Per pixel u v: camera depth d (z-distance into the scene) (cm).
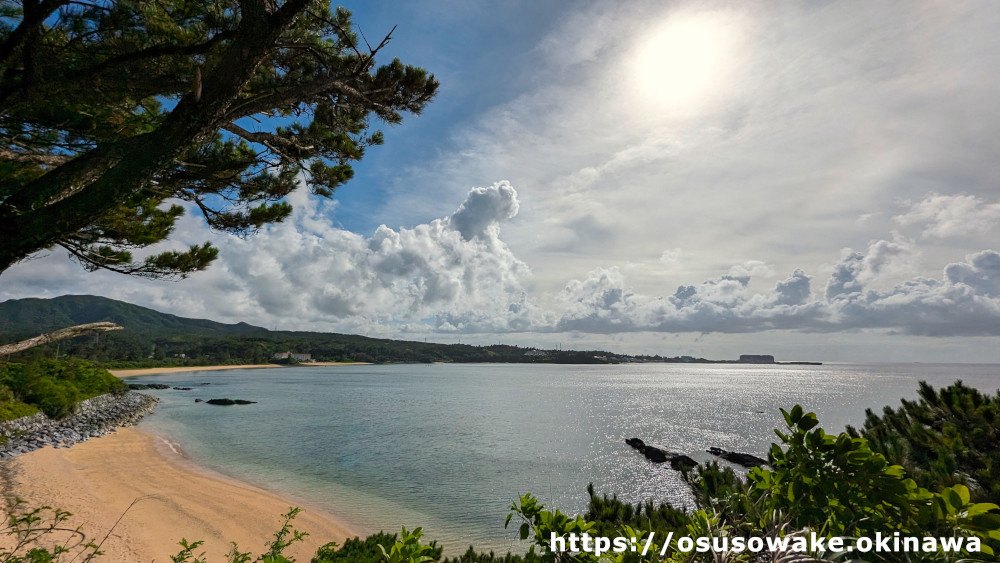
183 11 560
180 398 7325
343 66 550
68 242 745
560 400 7919
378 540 1302
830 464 187
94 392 4894
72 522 1391
